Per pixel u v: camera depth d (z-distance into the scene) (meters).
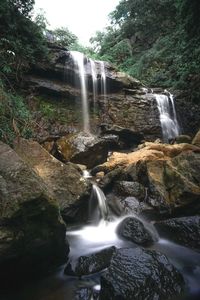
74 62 11.11
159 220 5.66
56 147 8.14
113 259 3.62
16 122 7.06
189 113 12.01
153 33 19.33
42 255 3.82
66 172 5.62
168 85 14.12
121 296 3.07
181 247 4.70
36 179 3.91
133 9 19.83
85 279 3.75
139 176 6.68
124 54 19.80
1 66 8.09
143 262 3.52
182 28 11.96
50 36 15.09
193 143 8.60
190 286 3.64
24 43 9.38
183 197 5.61
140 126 10.95
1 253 3.29
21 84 9.40
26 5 9.59
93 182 6.66
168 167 6.27
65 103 10.38
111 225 5.53
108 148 9.10
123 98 11.52
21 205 3.46
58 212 3.86
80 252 4.50
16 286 3.68
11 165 3.96
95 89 11.39
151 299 3.16
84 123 10.48
